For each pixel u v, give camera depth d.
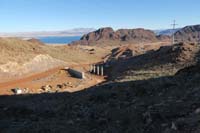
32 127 16.78
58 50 137.00
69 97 30.34
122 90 24.61
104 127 14.77
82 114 18.70
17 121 19.55
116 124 14.68
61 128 15.79
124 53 149.12
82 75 73.00
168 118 13.26
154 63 60.88
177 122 11.92
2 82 71.38
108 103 20.92
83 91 33.81
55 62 107.44
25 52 100.69
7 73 78.44
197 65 26.38
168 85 22.05
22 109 23.27
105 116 16.77
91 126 15.48
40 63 97.56
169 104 15.35
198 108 13.01
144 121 13.85
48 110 22.27
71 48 158.88
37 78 77.31
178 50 59.59
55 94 36.12
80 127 15.63
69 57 131.38
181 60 54.53
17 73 81.94
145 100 18.55
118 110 17.25
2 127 17.95
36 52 107.75
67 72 84.75
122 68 79.56
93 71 89.81
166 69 49.16
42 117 20.20
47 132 15.49
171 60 56.84
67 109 21.91
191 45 63.47
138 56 87.69
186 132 11.05
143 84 24.86
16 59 89.31
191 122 11.66
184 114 13.15
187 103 14.69
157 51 74.25
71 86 61.38
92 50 182.50
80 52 156.50
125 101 20.45
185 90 18.25
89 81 69.19
